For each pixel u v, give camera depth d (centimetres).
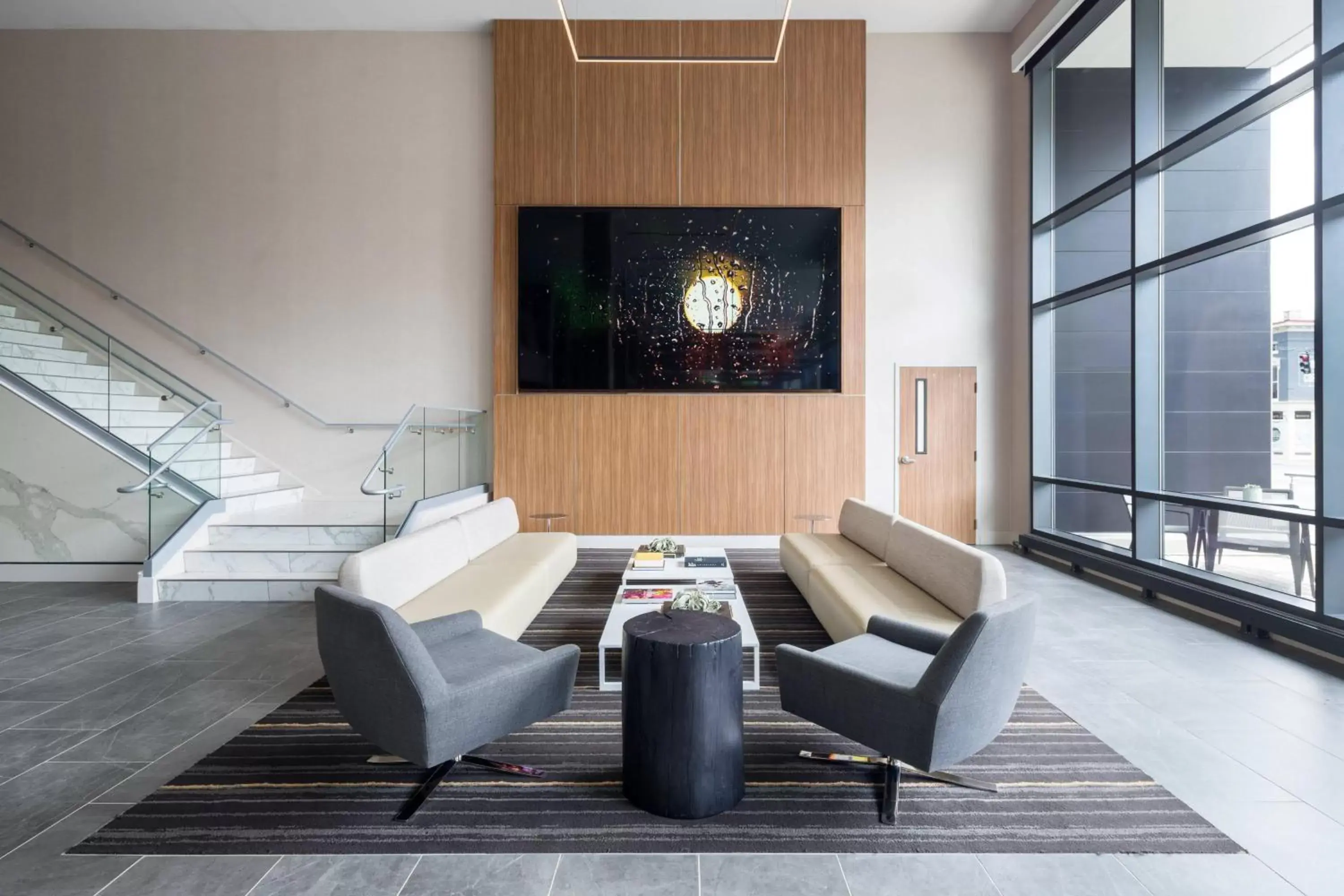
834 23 651
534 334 654
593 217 650
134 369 600
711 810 207
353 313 678
